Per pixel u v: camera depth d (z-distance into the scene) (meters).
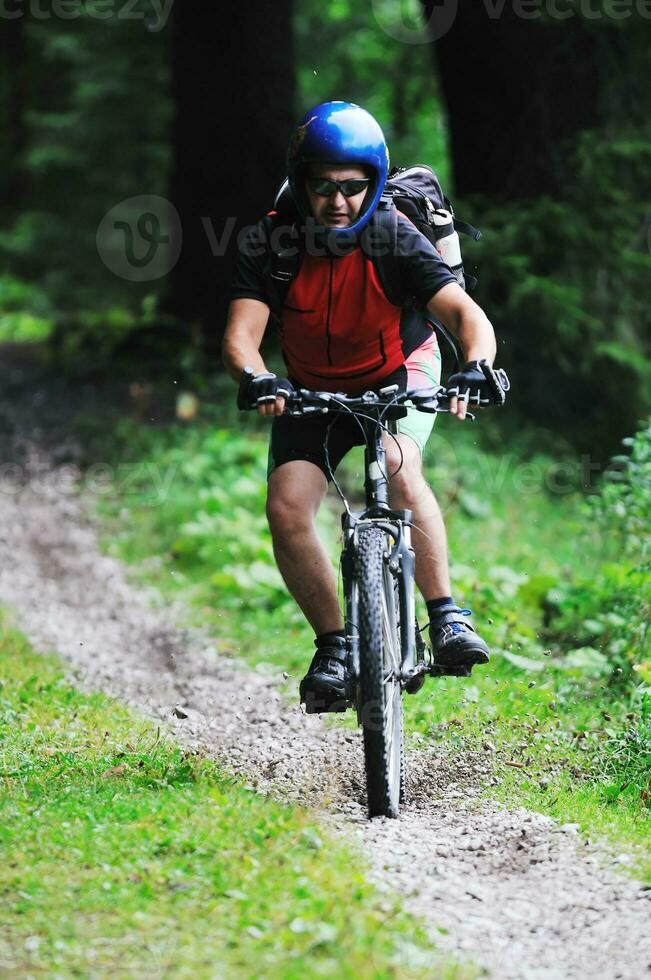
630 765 14.66
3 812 12.20
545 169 36.41
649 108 36.72
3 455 35.66
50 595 24.84
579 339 34.94
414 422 13.75
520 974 9.46
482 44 36.50
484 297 34.84
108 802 12.47
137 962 9.34
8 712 16.62
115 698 18.20
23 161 86.81
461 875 11.50
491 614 21.11
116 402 40.22
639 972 9.61
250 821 11.86
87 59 72.00
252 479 30.38
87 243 79.25
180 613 23.77
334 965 9.07
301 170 12.71
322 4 68.50
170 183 44.97
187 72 43.62
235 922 9.88
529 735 15.88
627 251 35.59
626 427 35.59
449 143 38.66
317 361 13.46
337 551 25.70
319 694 13.14
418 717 16.78
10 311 73.94
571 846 12.22
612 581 20.97
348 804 13.55
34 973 9.20
